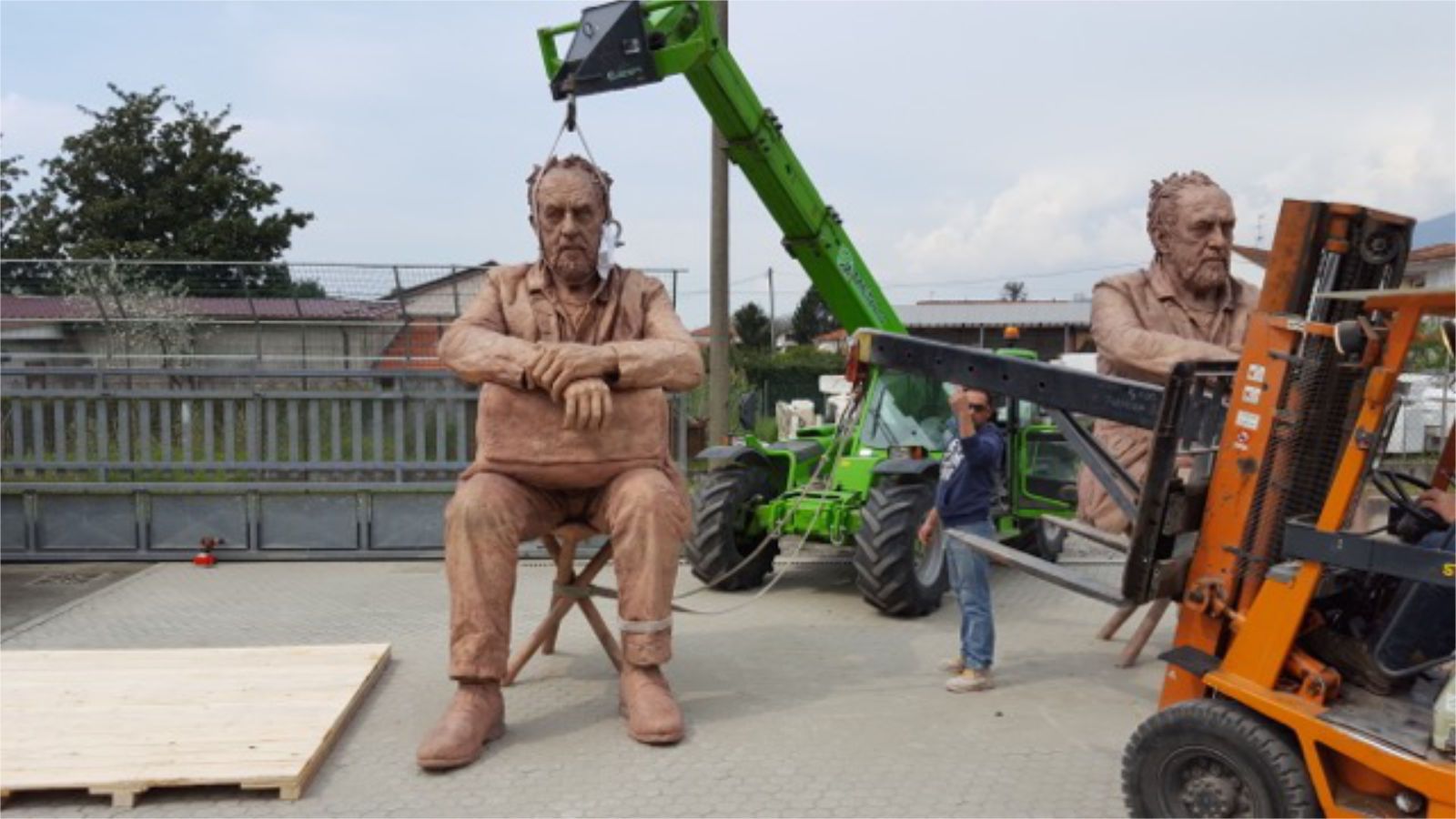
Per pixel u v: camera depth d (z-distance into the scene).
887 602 6.75
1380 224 3.57
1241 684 3.47
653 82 6.25
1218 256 5.17
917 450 7.41
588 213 4.87
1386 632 3.47
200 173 26.08
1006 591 7.74
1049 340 36.47
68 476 8.84
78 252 23.83
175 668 5.43
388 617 6.96
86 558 8.73
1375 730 3.21
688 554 7.56
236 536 8.78
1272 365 3.64
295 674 5.35
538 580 8.16
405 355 10.00
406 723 4.96
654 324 5.09
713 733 4.80
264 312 10.26
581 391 4.58
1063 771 4.36
